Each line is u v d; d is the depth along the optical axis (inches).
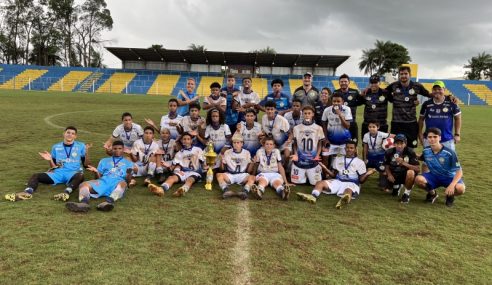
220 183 217.0
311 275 119.2
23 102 789.2
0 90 1296.8
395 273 122.5
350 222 168.1
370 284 115.3
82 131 430.9
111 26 2365.9
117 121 532.1
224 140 256.4
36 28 2247.8
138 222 158.2
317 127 246.1
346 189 206.7
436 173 200.1
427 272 124.0
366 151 249.0
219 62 1706.4
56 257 124.1
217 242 140.8
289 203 195.2
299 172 236.8
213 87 283.9
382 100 262.2
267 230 154.9
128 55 1617.9
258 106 287.4
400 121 249.9
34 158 276.1
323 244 142.7
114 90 1549.0
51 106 728.3
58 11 2215.8
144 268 119.1
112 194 182.5
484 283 118.6
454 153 194.9
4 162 259.9
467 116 840.3
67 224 152.9
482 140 455.2
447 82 1676.9
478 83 1668.3
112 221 158.4
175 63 1722.4
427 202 203.6
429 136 197.9
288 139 256.2
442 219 176.2
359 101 278.4
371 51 2527.1
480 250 142.5
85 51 2361.0
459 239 152.4
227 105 293.1
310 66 1728.6
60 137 375.6
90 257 125.0
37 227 148.3
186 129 265.3
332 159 256.5
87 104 817.5
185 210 176.6
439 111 225.3
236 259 127.7
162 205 183.0
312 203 195.6
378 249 139.9
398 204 199.8
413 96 245.8
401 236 153.5
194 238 143.7
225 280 114.3
